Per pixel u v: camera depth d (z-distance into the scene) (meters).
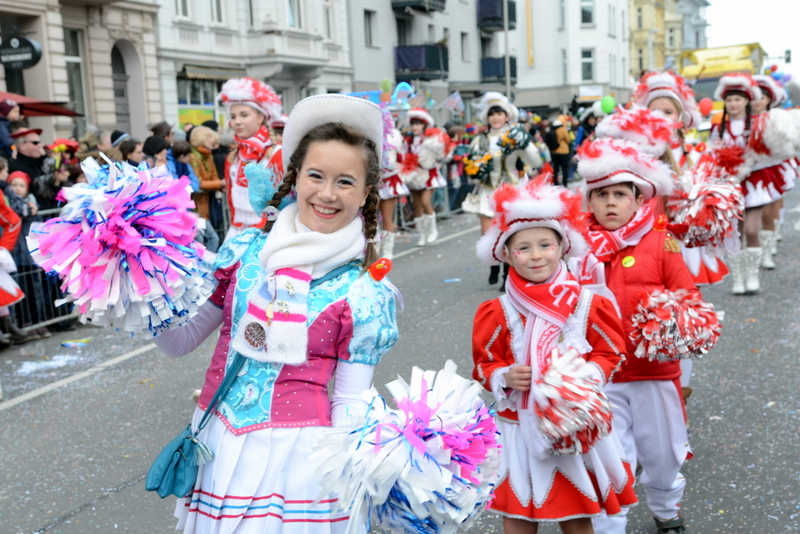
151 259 2.05
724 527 3.52
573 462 2.82
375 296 2.18
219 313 2.36
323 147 2.16
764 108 7.75
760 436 4.48
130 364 6.36
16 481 4.16
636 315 3.36
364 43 27.88
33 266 7.18
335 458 1.97
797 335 6.39
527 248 2.91
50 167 7.66
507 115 8.48
